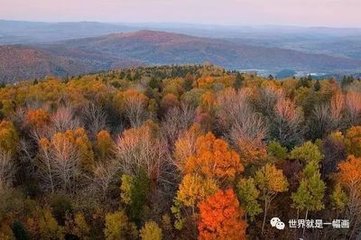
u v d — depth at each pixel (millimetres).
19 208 49375
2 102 88375
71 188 58875
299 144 64312
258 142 56938
